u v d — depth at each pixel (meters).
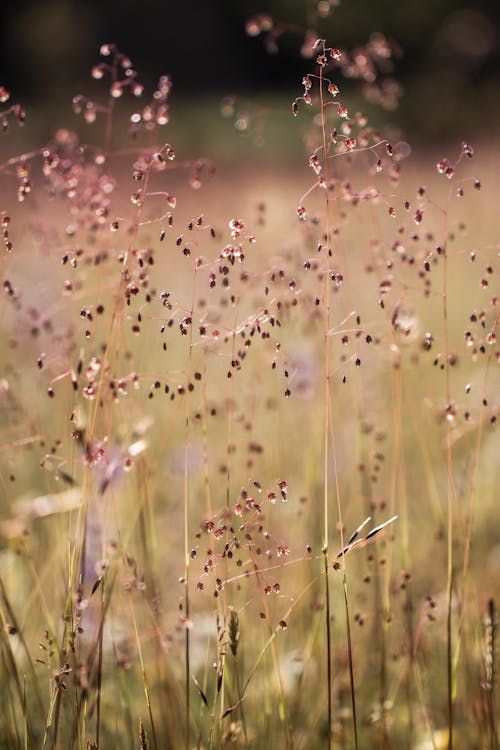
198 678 2.89
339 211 2.61
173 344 4.91
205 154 16.09
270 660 2.80
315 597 2.87
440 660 3.04
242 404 3.48
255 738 2.55
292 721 2.58
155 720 2.70
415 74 28.09
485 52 17.89
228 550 2.05
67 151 2.35
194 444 3.86
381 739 2.60
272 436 3.26
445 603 2.99
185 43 37.50
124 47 37.38
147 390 3.96
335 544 3.19
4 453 3.37
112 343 2.21
